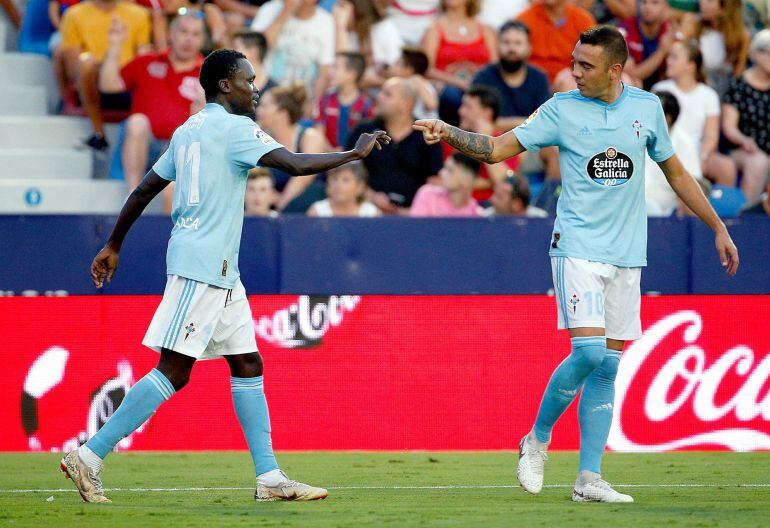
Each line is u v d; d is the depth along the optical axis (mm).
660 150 20531
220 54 20109
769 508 19547
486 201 36281
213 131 19500
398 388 29531
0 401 28938
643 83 41344
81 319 29172
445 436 29531
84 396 29125
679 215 30906
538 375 29672
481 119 35844
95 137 39031
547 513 18812
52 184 37219
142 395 19625
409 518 18219
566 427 29547
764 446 29578
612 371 20500
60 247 29109
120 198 37719
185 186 19531
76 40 40219
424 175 35688
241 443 29281
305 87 35750
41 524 17609
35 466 26234
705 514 18688
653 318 29453
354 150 19016
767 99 39375
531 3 41906
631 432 29344
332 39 40219
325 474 25000
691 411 29516
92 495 19969
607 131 19859
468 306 29625
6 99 40312
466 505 19969
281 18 39938
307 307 29453
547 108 20188
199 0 40562
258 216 29391
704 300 29578
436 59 40312
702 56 39062
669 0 42312
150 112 37344
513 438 29609
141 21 40812
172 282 19469
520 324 29625
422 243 29531
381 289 29516
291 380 29406
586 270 19719
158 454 28375
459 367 29594
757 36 39625
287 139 35375
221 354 20188
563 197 20250
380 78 39938
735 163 39062
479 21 40969
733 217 29547
